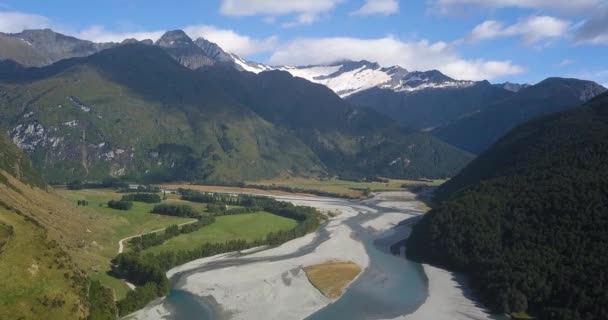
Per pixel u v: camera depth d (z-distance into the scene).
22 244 120.38
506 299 137.62
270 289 153.75
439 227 194.25
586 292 129.62
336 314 134.62
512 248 164.38
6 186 175.50
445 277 168.50
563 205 167.38
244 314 134.00
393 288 156.75
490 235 175.88
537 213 172.75
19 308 105.06
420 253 195.12
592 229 151.38
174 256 178.12
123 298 136.88
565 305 131.00
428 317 133.00
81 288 121.75
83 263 151.50
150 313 133.12
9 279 109.50
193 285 156.75
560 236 155.38
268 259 189.25
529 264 149.00
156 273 148.88
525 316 134.00
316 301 144.38
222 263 182.88
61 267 122.62
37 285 112.62
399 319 131.50
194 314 133.25
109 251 175.38
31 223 131.75
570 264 142.12
